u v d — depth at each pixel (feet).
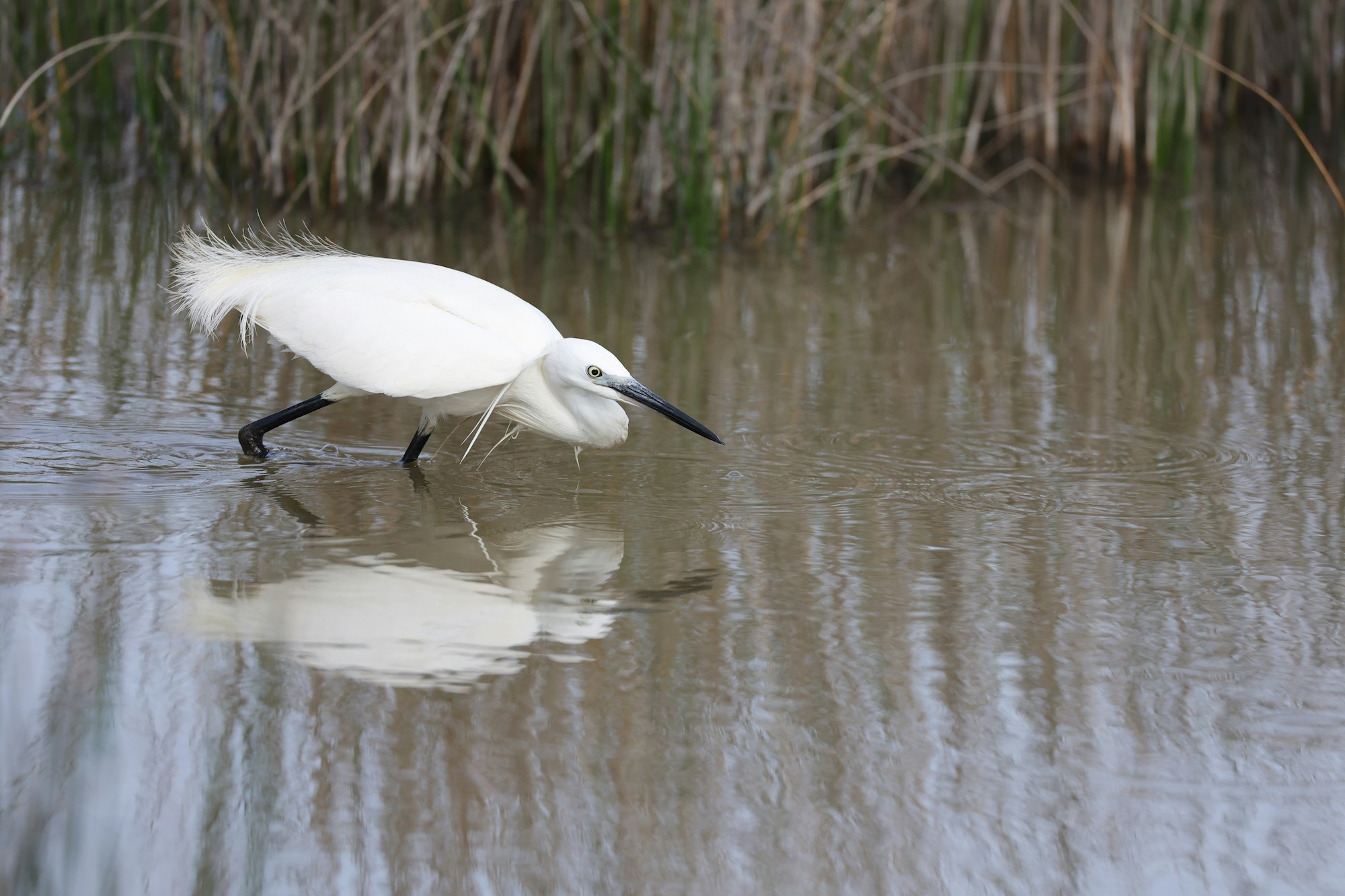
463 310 35.22
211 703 23.62
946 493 34.96
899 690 24.88
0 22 71.67
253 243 59.93
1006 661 26.04
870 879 19.95
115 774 21.54
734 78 62.13
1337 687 25.22
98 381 41.68
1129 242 65.72
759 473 36.24
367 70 66.85
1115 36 74.13
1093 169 78.64
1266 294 56.59
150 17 71.26
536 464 36.76
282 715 23.39
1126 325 52.24
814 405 42.16
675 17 62.75
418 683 24.61
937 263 61.72
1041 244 65.36
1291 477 36.45
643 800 21.54
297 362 44.75
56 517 31.45
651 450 37.91
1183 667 25.88
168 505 32.63
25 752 21.89
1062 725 23.81
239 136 70.79
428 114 67.67
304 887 19.38
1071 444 38.96
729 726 23.59
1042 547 31.53
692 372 45.29
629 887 19.63
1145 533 32.48
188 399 40.63
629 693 24.54
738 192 66.69
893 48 73.20
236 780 21.56
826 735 23.41
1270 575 30.09
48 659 24.73
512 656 25.76
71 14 71.15
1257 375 45.83
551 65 63.46
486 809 21.18
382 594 28.22
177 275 38.09
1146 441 39.27
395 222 65.16
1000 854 20.56
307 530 31.48
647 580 29.35
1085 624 27.61
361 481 35.04
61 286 52.08
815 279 58.59
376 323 34.22
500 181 66.08
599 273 58.39
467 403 36.24
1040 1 77.71
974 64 70.95
